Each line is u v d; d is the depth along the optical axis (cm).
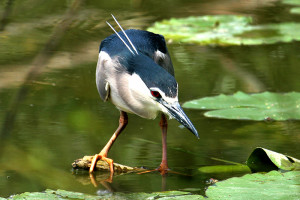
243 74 1460
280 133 1091
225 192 722
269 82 1389
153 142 1064
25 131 1073
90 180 880
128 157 981
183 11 2045
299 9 2000
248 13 2077
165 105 888
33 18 1623
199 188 839
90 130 1102
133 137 1088
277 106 1178
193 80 1415
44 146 1002
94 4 1614
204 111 1248
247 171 906
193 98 1288
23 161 932
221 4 2162
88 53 1530
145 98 920
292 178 780
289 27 1870
